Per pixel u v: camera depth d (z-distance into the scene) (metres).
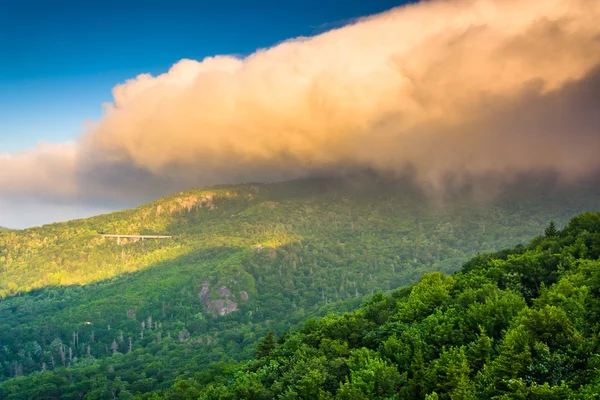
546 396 44.78
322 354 78.06
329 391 63.41
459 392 49.12
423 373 58.12
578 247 98.00
